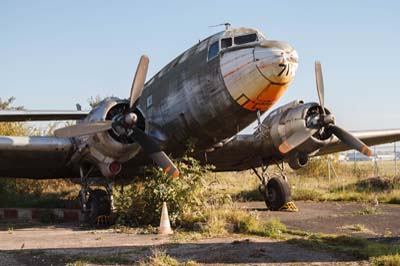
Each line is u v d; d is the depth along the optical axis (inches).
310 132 392.8
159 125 403.2
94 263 217.2
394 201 510.3
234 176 901.2
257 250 236.8
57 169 429.7
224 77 342.6
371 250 226.8
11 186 614.2
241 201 577.9
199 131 379.2
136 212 367.2
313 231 307.9
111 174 363.3
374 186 647.8
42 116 558.3
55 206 553.9
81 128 340.5
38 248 262.4
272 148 431.8
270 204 456.1
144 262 217.0
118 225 359.9
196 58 370.6
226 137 388.2
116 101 355.9
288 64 317.7
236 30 353.1
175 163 374.9
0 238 310.5
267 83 323.3
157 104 406.0
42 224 408.8
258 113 349.7
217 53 351.3
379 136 490.0
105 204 378.6
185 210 351.3
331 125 394.3
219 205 367.2
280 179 452.4
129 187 393.1
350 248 239.0
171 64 406.9
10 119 558.9
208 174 398.0
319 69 398.9
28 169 427.8
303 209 455.8
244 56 332.5
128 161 393.7
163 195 353.1
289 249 242.4
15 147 365.1
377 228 316.2
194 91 367.2
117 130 350.0
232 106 346.3
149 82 431.5
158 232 319.6
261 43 330.0
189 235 299.7
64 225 396.5
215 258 223.5
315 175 924.6
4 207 557.3
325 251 235.9
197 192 362.9
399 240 267.1
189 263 211.9
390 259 204.5
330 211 431.5
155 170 362.6
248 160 475.8
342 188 641.6
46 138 374.9
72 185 712.4
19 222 429.4
